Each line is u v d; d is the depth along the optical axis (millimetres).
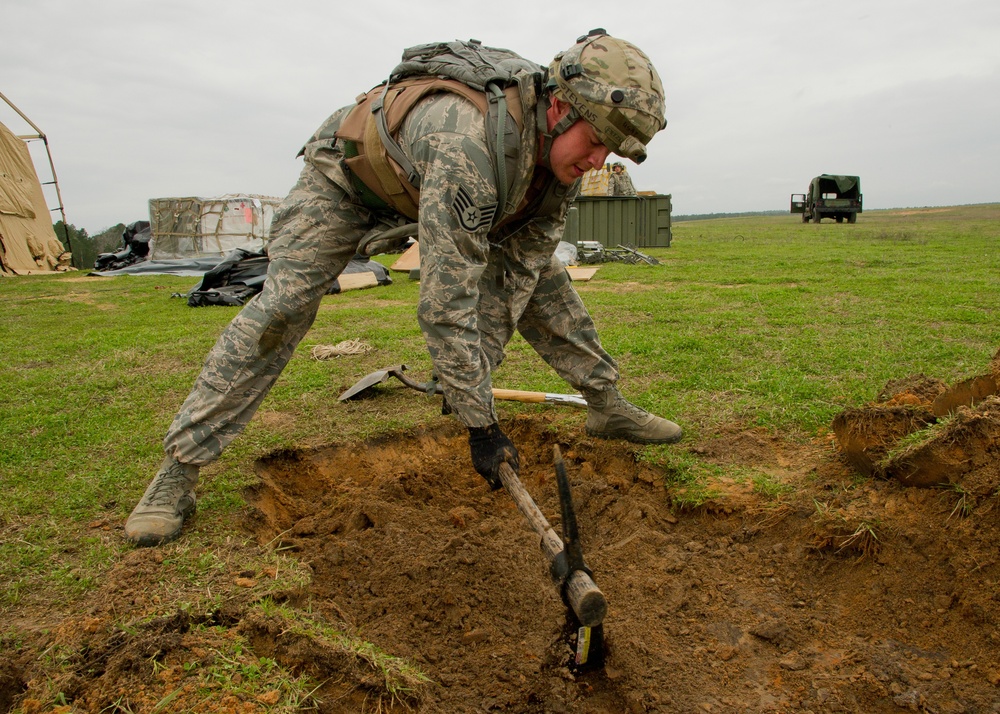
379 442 4027
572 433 3975
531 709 2307
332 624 2412
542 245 3172
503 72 2408
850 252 14891
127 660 2084
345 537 3113
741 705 2264
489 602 2740
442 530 3199
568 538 2162
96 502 3186
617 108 2314
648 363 5199
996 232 21797
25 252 17578
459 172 2330
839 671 2342
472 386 2541
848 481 3098
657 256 15250
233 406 2920
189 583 2510
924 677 2258
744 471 3393
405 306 9016
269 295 2877
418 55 2592
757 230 29266
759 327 6312
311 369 5328
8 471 3533
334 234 2883
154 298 11133
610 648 2467
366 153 2578
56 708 1943
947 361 4789
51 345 6902
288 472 3773
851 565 2740
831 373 4641
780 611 2646
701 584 2811
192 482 2953
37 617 2375
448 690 2336
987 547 2457
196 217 17438
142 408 4531
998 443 2613
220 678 2029
